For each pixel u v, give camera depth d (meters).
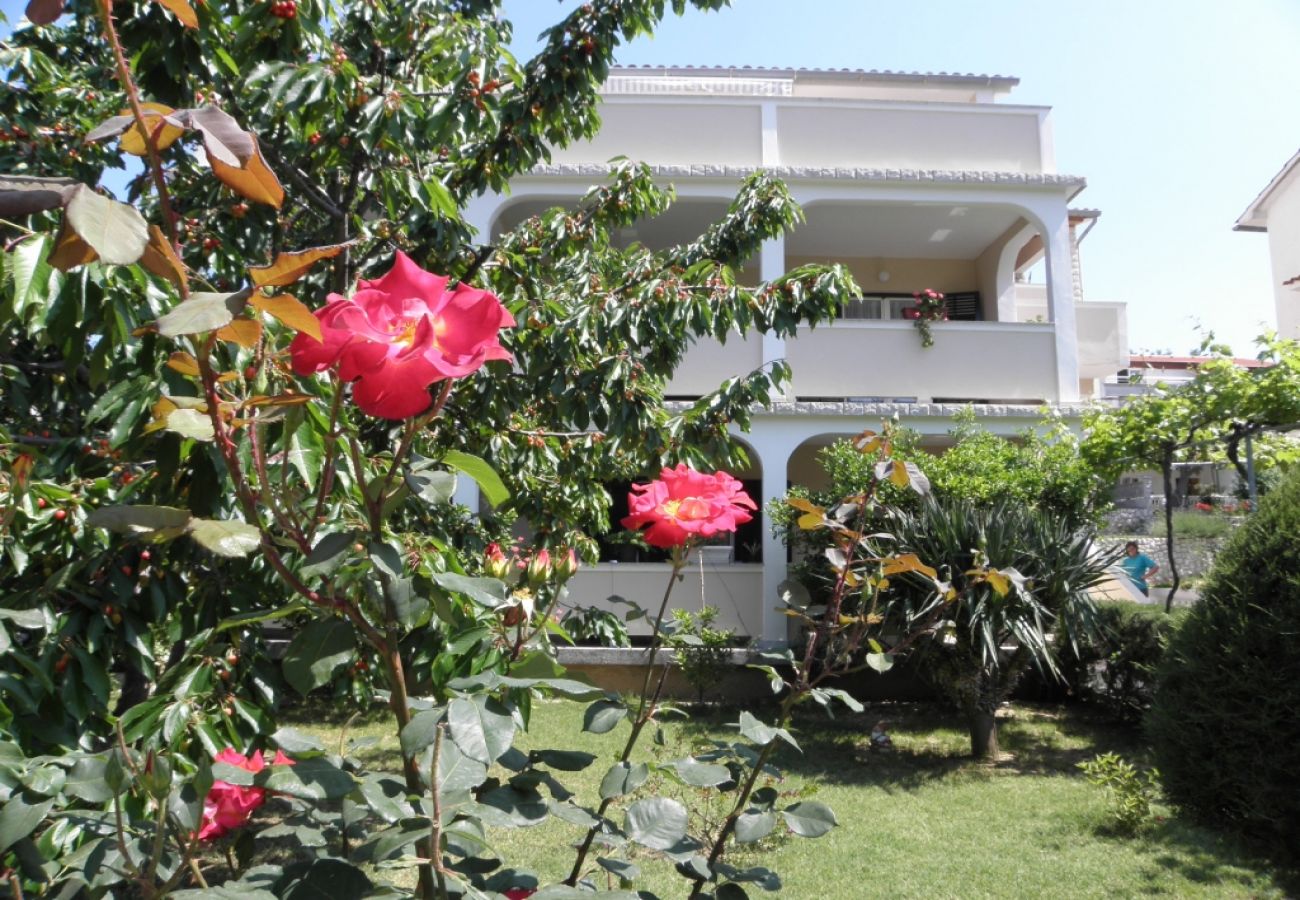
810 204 11.09
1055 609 7.36
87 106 4.47
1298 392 8.05
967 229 12.51
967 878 4.75
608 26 4.28
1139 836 5.39
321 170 4.30
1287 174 19.53
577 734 7.42
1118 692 8.55
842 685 9.64
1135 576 12.52
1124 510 16.73
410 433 1.04
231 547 0.94
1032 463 8.64
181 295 0.84
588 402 4.39
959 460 8.45
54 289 1.76
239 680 2.18
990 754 7.45
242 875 1.16
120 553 2.13
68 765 1.30
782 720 1.93
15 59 4.27
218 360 1.32
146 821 1.32
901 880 4.72
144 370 1.87
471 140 4.81
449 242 4.09
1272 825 5.04
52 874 1.37
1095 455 9.05
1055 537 7.36
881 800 6.21
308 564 1.02
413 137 3.84
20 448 1.94
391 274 1.05
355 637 1.11
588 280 5.34
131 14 3.02
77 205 0.77
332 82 3.38
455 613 1.60
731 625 10.27
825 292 4.89
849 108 11.38
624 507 11.08
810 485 13.09
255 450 1.01
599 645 10.01
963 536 7.05
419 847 1.24
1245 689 5.02
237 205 4.01
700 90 14.01
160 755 1.00
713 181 10.87
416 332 0.93
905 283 13.73
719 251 5.80
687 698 9.48
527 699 1.59
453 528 4.78
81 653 1.95
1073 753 7.55
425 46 4.20
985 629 6.80
